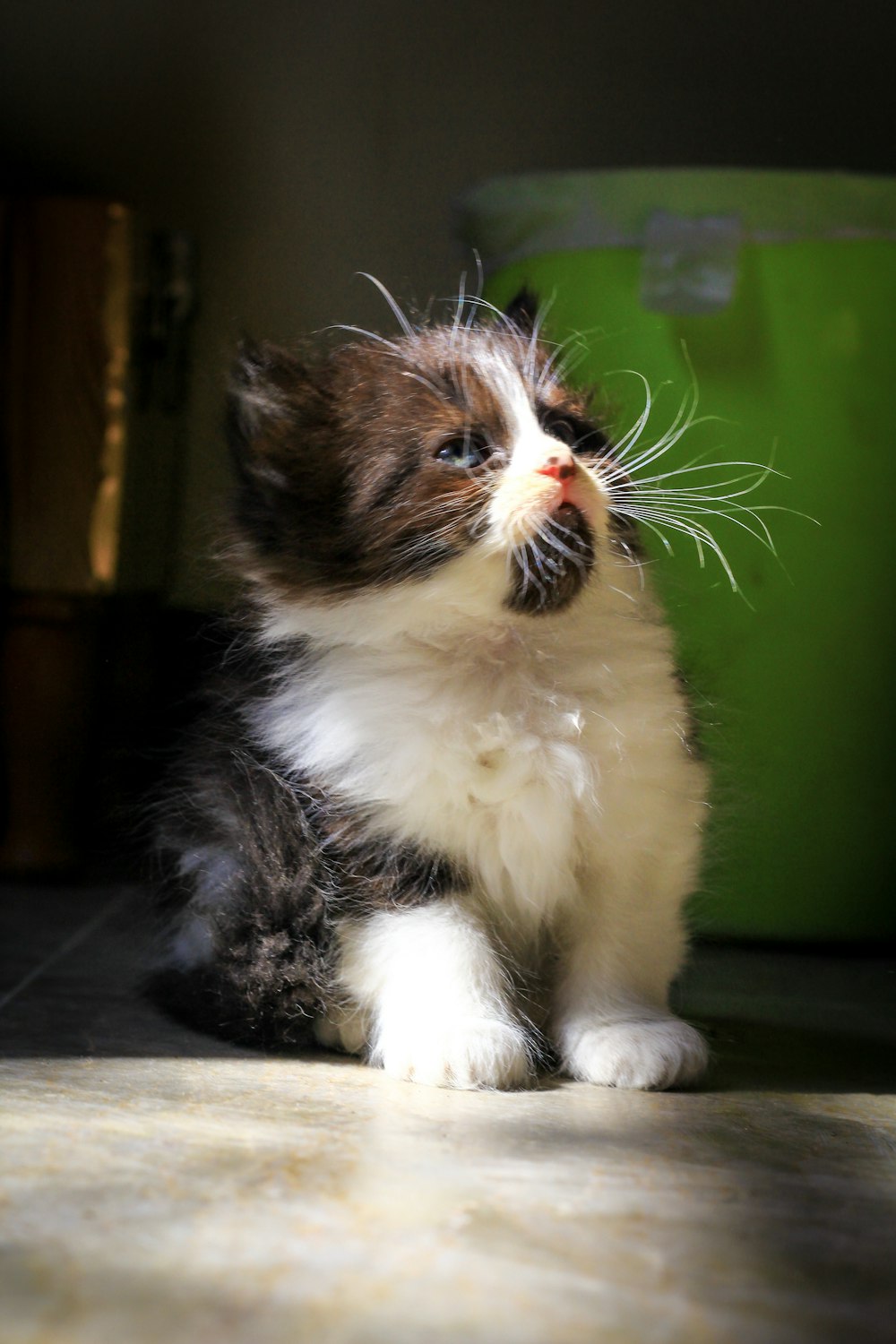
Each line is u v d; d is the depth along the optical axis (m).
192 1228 0.37
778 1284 0.36
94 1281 0.36
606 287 0.63
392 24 0.88
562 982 0.51
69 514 0.79
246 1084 0.46
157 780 0.57
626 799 0.50
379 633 0.51
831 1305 0.36
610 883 0.51
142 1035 0.51
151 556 0.89
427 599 0.50
